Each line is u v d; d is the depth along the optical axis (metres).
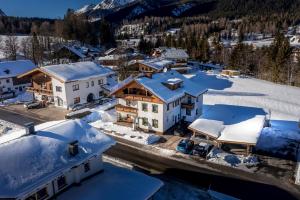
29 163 20.41
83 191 22.88
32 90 58.69
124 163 31.72
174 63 100.50
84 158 22.73
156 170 30.84
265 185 27.89
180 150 34.84
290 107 55.84
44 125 27.03
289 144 37.06
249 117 39.66
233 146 36.12
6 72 67.25
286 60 87.06
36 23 197.12
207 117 40.19
